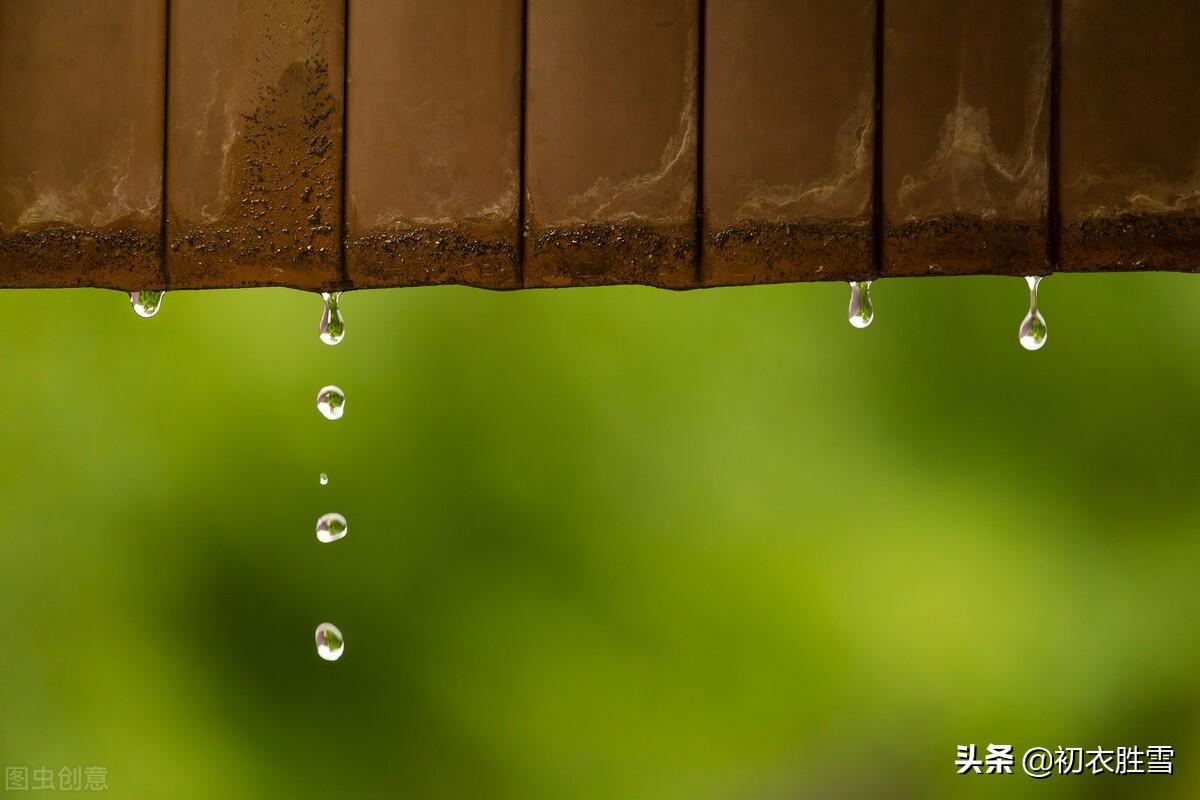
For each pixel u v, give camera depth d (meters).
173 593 1.78
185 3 0.90
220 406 1.79
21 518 1.75
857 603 1.82
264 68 0.90
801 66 0.89
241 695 1.79
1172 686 1.78
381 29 0.90
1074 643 1.81
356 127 0.90
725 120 0.89
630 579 1.82
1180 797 1.71
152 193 0.90
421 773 1.81
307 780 1.80
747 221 0.89
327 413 0.95
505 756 1.82
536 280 0.90
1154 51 0.88
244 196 0.90
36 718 1.75
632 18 0.89
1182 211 0.89
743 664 1.81
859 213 0.89
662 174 0.90
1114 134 0.89
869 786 1.77
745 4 0.89
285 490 1.80
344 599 1.81
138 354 1.78
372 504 1.82
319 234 0.90
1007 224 0.89
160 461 1.78
